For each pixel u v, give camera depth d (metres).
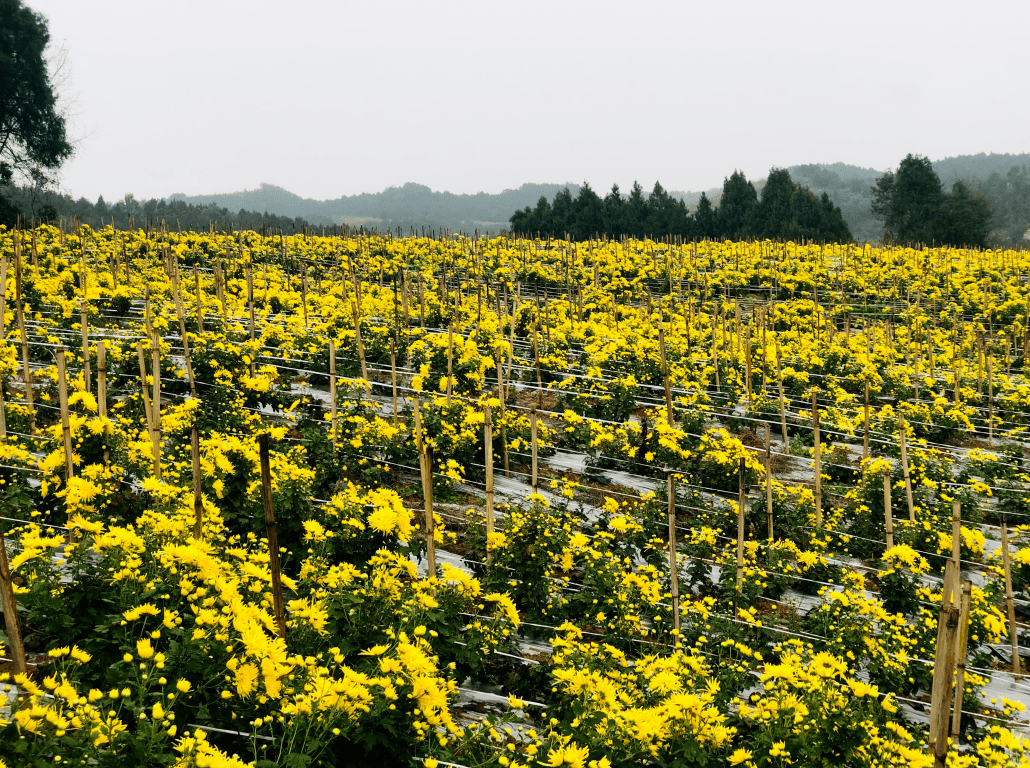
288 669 4.19
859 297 29.52
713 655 7.33
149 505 7.39
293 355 13.95
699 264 34.38
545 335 17.30
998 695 8.33
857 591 8.55
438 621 5.68
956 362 18.73
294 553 7.40
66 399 7.48
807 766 5.07
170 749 4.07
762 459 12.42
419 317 18.16
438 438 10.70
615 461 12.34
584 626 7.96
